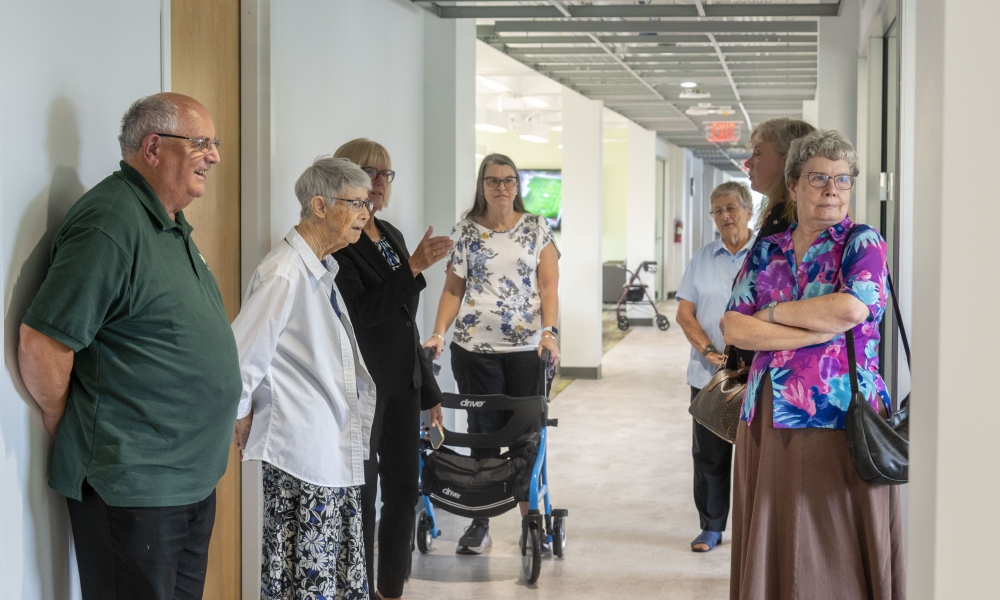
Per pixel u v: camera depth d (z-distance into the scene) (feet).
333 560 8.34
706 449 13.02
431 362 11.55
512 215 12.85
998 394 4.51
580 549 13.33
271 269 7.97
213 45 9.81
